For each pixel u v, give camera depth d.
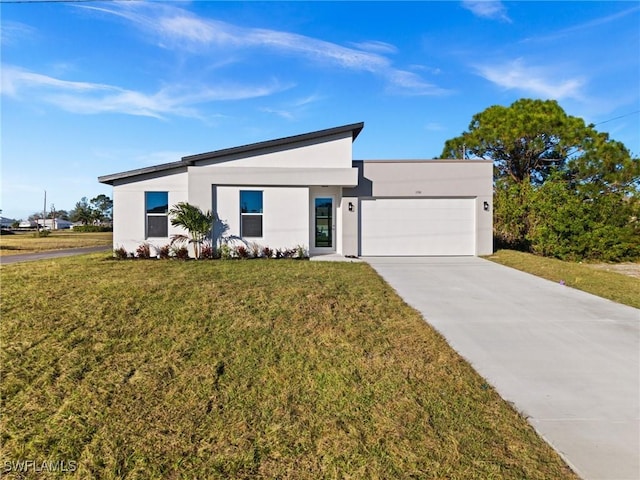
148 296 6.62
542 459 2.63
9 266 10.23
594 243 14.05
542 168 19.23
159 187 12.37
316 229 13.34
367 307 6.34
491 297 7.33
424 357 4.39
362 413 3.22
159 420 3.12
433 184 12.98
